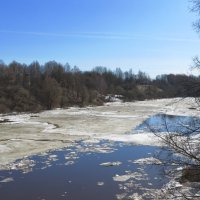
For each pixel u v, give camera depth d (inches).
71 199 674.8
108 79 5442.9
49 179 815.1
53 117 2401.6
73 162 999.0
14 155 1107.3
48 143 1328.7
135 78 6028.5
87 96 3811.5
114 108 3351.4
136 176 830.5
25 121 2122.3
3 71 3609.7
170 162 248.1
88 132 1654.8
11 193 712.4
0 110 2726.4
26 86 3346.5
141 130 1710.1
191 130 243.3
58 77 3932.1
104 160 1024.9
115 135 1547.7
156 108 3307.1
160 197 348.8
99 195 698.8
